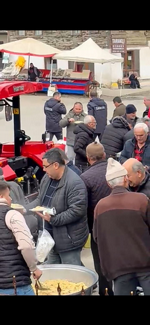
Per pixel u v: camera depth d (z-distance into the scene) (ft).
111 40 109.19
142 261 16.28
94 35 110.73
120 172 16.65
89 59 85.35
